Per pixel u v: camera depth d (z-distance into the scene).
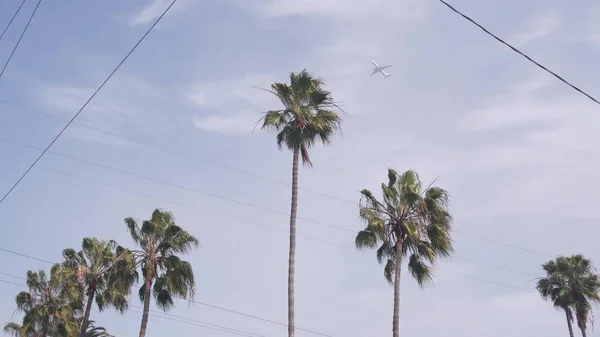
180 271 52.53
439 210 44.09
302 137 40.41
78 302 59.53
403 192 44.06
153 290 52.56
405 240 43.88
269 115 40.88
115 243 57.78
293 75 41.84
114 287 53.50
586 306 63.34
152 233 53.06
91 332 60.50
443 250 43.53
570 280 64.12
